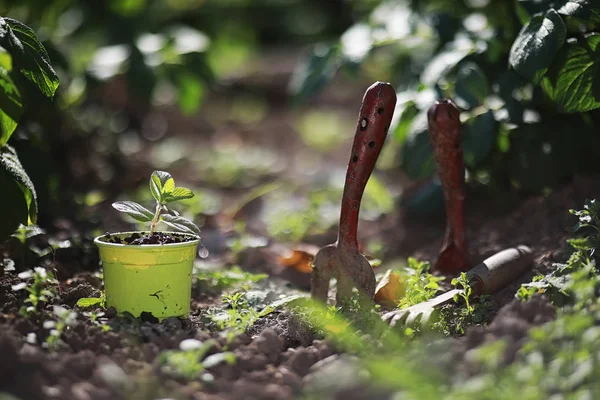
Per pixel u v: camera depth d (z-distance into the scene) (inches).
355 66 70.3
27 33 56.6
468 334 50.9
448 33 69.6
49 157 68.8
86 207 72.0
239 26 173.0
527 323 49.6
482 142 63.4
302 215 73.9
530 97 64.3
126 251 52.8
